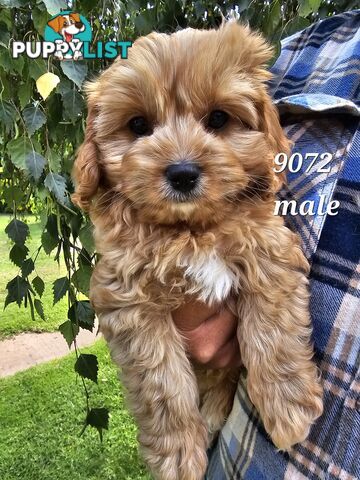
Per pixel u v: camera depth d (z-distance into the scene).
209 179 0.23
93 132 0.26
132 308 0.25
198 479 0.26
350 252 0.22
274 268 0.24
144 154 0.24
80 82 0.36
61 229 0.46
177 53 0.24
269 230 0.24
